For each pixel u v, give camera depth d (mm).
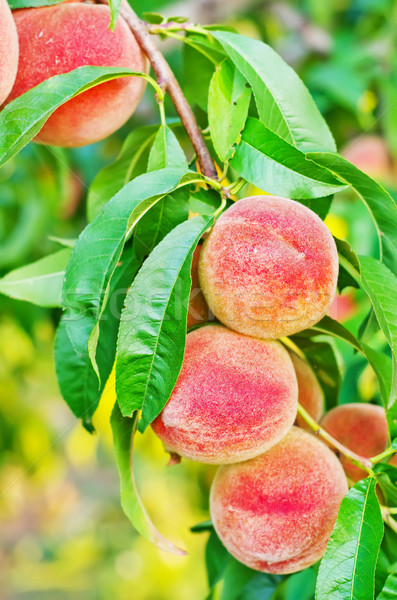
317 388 684
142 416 571
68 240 736
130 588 1860
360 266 605
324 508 613
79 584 1923
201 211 659
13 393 1316
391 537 663
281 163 605
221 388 584
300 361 675
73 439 1782
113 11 585
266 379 593
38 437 1352
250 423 587
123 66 652
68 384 675
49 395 1445
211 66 727
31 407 1351
